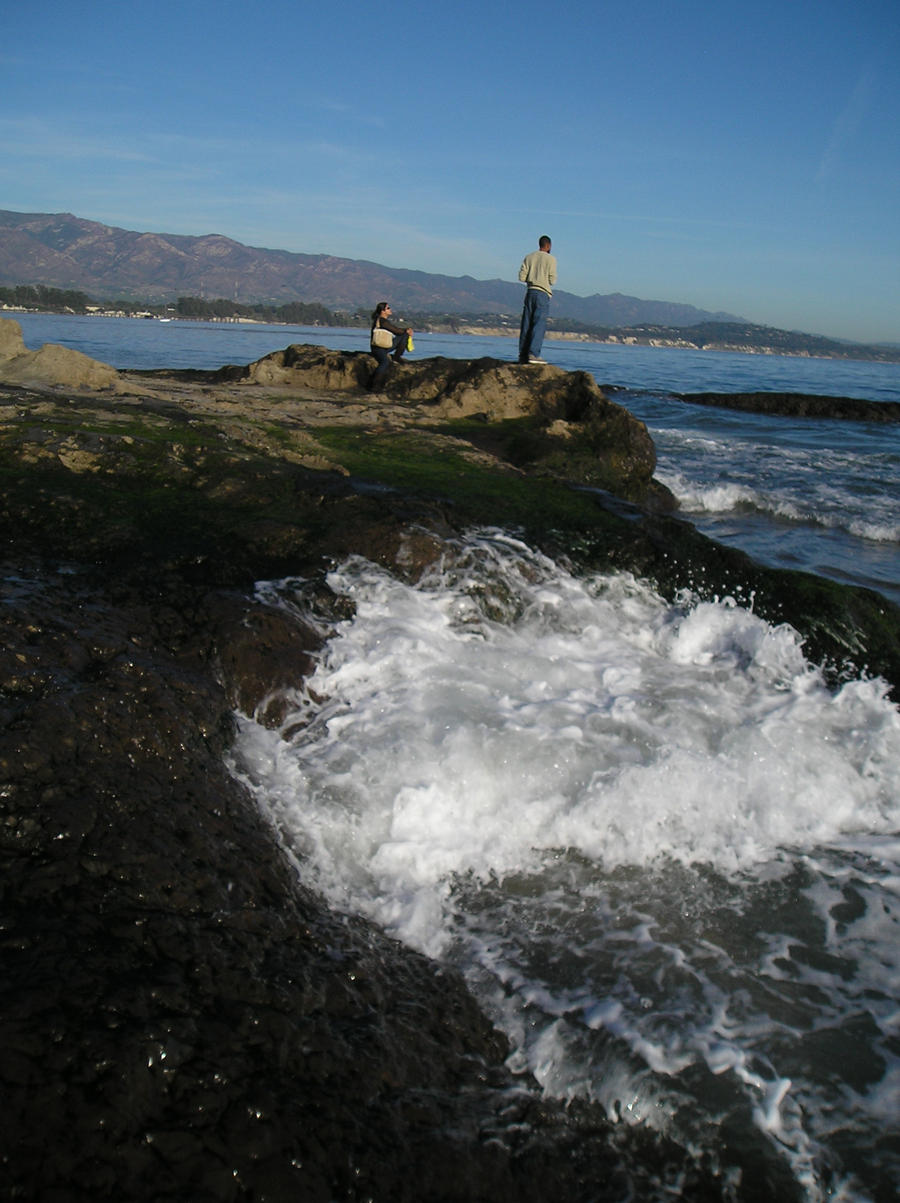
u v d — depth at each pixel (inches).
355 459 324.2
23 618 162.4
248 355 1270.9
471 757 168.6
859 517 414.3
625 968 131.0
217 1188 81.0
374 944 128.0
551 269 517.7
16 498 232.2
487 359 504.7
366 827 152.8
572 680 212.4
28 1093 80.0
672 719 195.3
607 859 157.2
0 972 91.7
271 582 211.0
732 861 159.9
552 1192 96.7
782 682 224.8
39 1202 73.4
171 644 177.2
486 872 151.4
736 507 434.6
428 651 204.7
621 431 419.8
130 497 247.6
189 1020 95.2
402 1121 97.7
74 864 111.5
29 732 129.6
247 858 128.7
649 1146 104.1
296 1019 103.7
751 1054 116.3
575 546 267.9
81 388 381.7
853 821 177.0
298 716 176.9
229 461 280.2
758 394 991.6
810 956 136.3
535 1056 115.1
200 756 145.9
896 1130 107.2
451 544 245.8
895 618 253.1
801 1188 99.8
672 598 257.0
